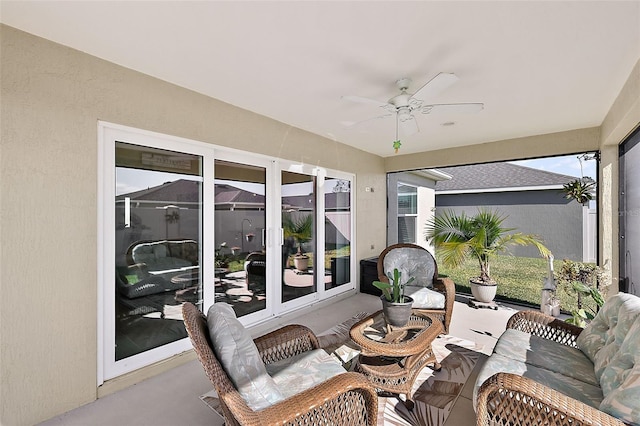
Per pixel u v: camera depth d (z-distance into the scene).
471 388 2.27
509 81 2.48
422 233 7.29
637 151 2.87
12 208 1.83
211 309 1.50
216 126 2.99
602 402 1.35
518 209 6.71
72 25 1.80
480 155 4.62
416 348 2.08
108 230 2.30
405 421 1.92
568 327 2.17
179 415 2.01
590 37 1.85
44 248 1.95
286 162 3.81
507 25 1.75
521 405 1.37
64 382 2.03
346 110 3.28
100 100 2.20
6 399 1.81
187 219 2.83
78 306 2.10
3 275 1.80
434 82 1.94
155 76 2.49
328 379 1.54
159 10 1.65
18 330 1.86
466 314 3.98
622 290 3.35
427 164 5.22
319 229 4.38
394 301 2.50
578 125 3.66
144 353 2.51
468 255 4.65
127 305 2.42
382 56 2.12
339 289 4.75
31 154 1.90
